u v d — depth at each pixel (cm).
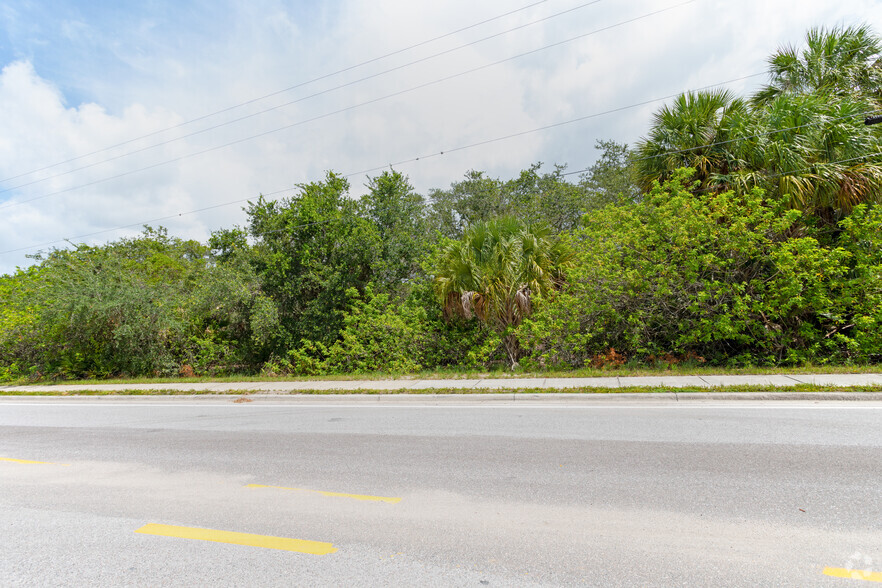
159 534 415
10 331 1825
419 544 376
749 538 362
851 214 1204
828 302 1120
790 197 1204
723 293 1183
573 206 2477
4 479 595
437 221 2889
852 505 411
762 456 545
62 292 1703
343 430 786
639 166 1477
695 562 331
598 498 451
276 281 1883
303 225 1875
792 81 1491
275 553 371
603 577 318
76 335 1773
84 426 933
